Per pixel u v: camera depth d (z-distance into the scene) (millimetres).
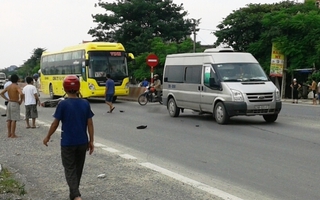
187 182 8516
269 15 40719
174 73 20797
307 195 7684
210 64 18250
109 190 8055
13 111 14867
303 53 38031
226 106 17172
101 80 30781
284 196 7641
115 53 31453
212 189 7977
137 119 20625
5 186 8258
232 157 11164
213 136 14758
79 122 7039
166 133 15750
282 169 9711
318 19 37844
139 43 54281
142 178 8898
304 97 39625
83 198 7582
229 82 17438
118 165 10203
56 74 36562
